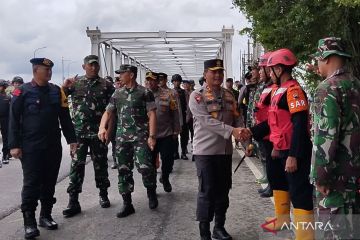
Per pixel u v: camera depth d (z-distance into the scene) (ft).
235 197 21.91
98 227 17.87
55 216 19.63
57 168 17.90
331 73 10.32
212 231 16.71
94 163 20.67
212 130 14.71
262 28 23.90
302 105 12.48
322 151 9.72
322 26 20.99
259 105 15.71
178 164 33.40
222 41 63.67
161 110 22.98
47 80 17.26
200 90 15.28
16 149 16.55
